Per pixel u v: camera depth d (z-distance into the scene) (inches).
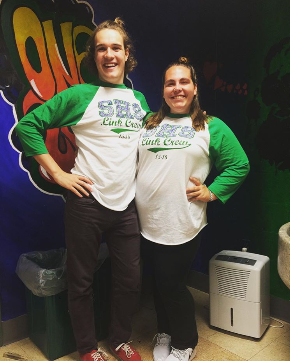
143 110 68.8
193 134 62.2
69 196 64.5
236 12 87.7
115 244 67.2
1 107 73.1
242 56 87.6
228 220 95.2
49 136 79.4
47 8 77.2
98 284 76.3
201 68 97.6
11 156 75.2
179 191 62.1
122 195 63.7
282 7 79.0
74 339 73.8
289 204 81.8
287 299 84.4
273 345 75.5
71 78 82.2
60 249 81.4
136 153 66.1
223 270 79.7
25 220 78.3
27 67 75.5
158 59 98.5
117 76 63.7
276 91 81.4
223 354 72.6
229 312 79.5
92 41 64.8
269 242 86.6
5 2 71.4
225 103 92.9
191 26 98.5
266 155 85.0
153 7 96.0
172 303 67.3
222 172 66.6
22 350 74.9
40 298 72.1
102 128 62.1
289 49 78.4
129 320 70.0
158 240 64.5
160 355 70.6
